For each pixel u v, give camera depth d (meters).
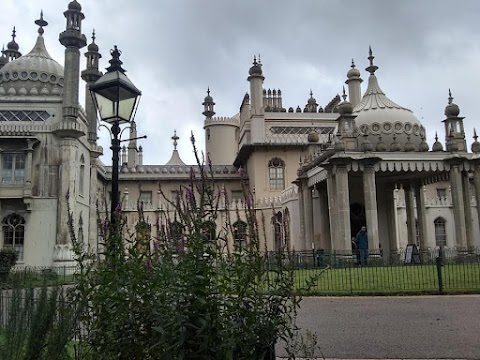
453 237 36.84
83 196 30.38
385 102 28.45
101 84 8.96
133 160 45.81
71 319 5.07
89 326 5.01
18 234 26.92
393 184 31.39
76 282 5.84
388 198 31.47
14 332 4.87
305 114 42.53
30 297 5.36
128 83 9.16
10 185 27.09
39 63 30.52
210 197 4.86
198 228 4.61
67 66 28.08
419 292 13.57
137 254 5.00
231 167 44.94
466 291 13.52
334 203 24.09
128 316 4.72
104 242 5.31
